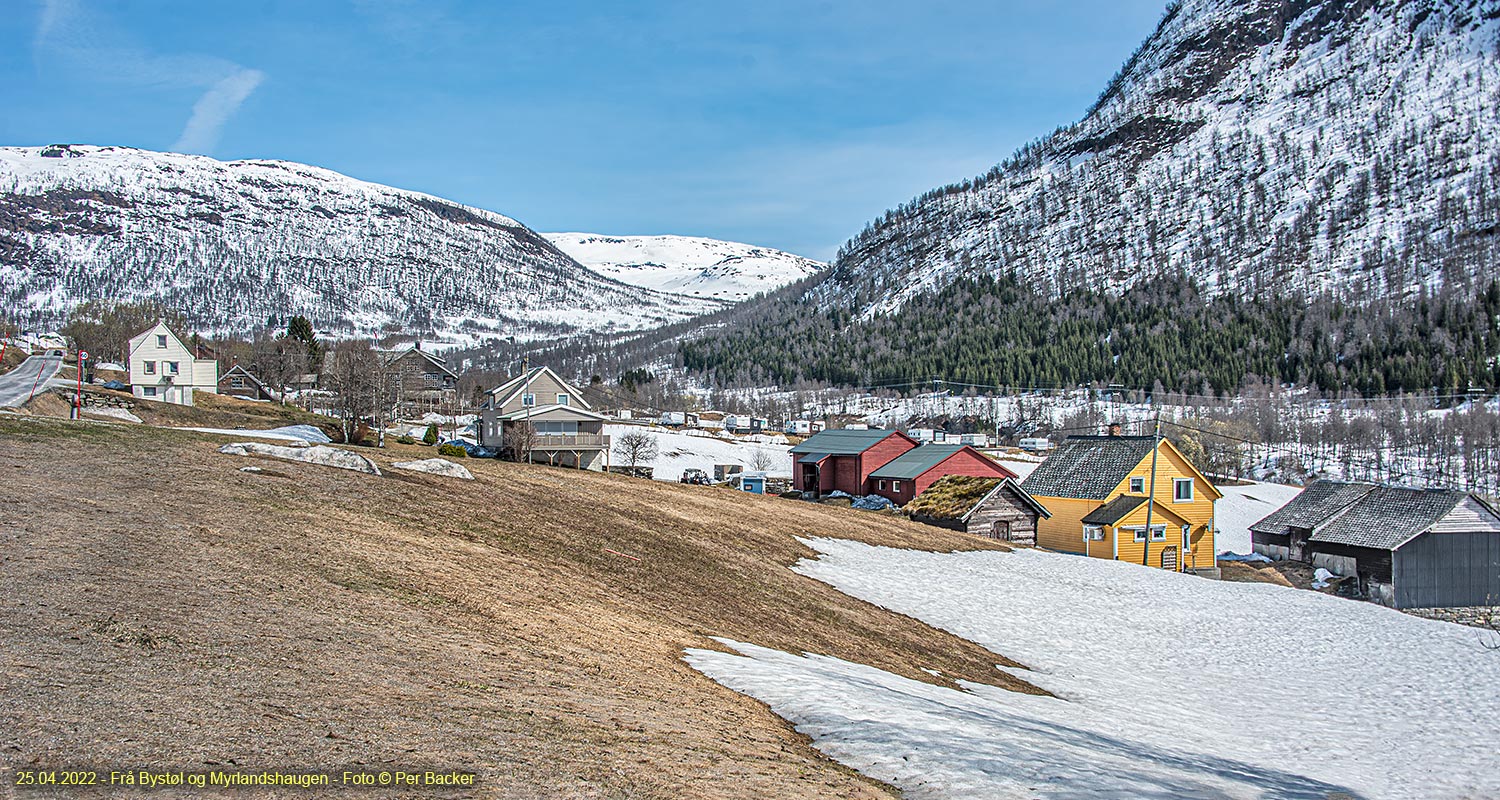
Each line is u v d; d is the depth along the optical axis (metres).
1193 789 13.68
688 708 12.80
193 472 25.00
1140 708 21.39
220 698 9.78
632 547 27.28
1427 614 50.44
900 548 39.03
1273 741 19.78
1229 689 24.73
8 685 9.34
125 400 60.72
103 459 25.58
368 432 58.47
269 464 28.45
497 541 23.75
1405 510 53.03
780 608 24.42
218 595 14.00
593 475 46.16
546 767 9.17
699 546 29.94
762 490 72.19
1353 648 30.55
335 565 17.39
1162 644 29.25
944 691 18.73
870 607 27.47
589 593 20.47
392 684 11.19
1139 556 51.41
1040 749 14.08
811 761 11.53
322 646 12.34
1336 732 21.09
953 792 11.11
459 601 16.67
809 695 14.91
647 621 19.09
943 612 29.03
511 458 63.81
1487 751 20.11
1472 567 51.53
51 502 19.00
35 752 7.94
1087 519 51.47
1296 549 58.16
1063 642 27.84
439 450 52.69
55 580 13.45
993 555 41.53
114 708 9.12
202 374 84.50
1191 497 53.88
